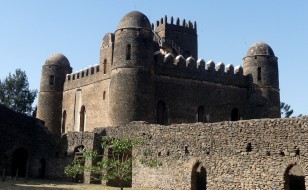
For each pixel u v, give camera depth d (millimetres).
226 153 26875
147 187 32188
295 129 23484
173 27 70625
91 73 53844
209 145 28062
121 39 45250
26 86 81562
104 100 49938
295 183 27562
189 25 72250
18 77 81000
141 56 44625
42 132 41781
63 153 40000
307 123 23016
